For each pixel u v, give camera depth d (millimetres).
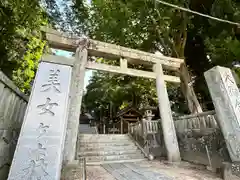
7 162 3057
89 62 5793
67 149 4566
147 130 7117
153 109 14711
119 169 4754
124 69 6309
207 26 7672
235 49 5598
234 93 3812
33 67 8047
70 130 4781
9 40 5414
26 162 2307
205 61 9367
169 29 8633
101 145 7344
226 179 3480
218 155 4414
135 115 15414
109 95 19422
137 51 6633
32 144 2443
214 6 6105
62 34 5664
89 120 24688
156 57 6984
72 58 5594
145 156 6695
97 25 8969
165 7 7094
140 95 16969
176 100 12594
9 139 3129
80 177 3760
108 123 19828
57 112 2770
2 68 5582
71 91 5188
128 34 8617
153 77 6719
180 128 6262
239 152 3344
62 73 3139
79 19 8469
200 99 10148
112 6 7160
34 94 2811
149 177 3801
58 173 2340
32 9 5145
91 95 21422
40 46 8234
